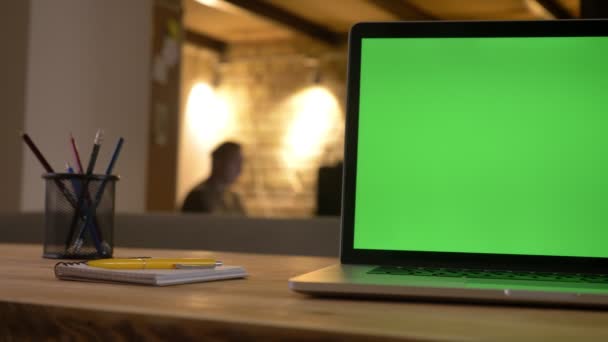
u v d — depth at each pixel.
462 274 0.79
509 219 0.86
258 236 1.80
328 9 8.02
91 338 0.56
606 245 0.83
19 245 1.61
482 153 0.87
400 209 0.88
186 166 9.55
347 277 0.72
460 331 0.49
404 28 0.91
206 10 8.14
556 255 0.84
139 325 0.54
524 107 0.87
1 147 3.45
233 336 0.51
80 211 1.15
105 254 1.18
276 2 7.75
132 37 4.10
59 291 0.68
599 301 0.61
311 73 9.58
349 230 0.89
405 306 0.62
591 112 0.86
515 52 0.88
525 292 0.62
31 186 3.47
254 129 9.84
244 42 9.83
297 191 9.59
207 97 9.91
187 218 1.87
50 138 3.58
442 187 0.88
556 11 7.41
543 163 0.86
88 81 3.80
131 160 4.09
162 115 4.36
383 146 0.90
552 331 0.50
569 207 0.85
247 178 9.80
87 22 3.79
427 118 0.89
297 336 0.49
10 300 0.60
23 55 3.44
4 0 3.47
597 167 0.85
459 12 7.96
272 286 0.76
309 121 9.58
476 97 0.88
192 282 0.79
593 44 0.86
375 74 0.91
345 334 0.48
